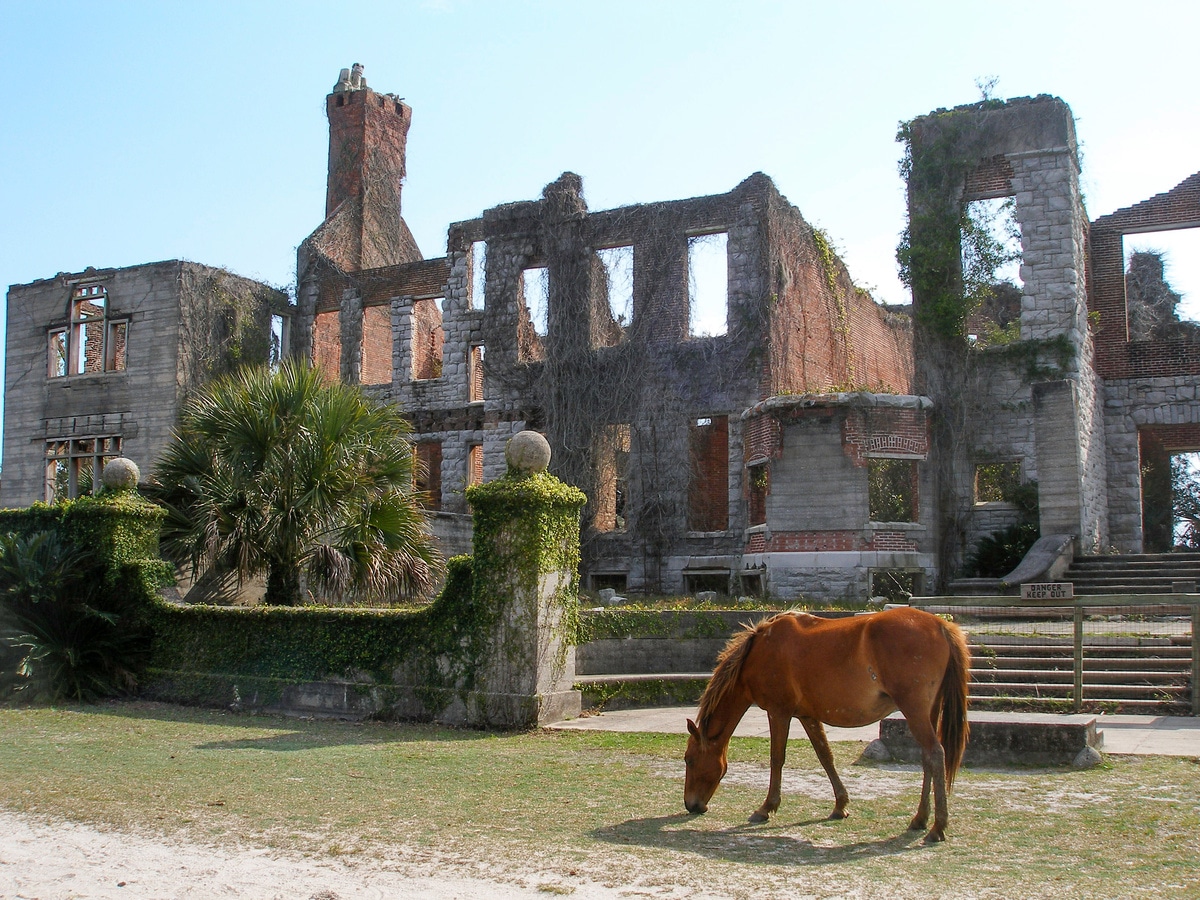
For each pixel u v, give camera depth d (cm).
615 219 3022
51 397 3425
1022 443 2516
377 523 1991
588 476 2944
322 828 808
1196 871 657
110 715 1523
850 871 671
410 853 732
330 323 3753
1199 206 2695
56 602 1689
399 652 1464
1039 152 2566
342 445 1936
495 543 1398
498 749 1193
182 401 3209
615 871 680
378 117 4000
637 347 2939
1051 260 2539
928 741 750
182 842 771
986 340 2758
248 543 1889
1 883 676
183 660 1678
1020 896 612
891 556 2336
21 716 1506
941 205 2630
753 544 2523
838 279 3228
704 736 851
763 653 838
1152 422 2717
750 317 2820
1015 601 1359
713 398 2839
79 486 3325
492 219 3219
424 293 3428
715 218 2906
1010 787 916
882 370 3634
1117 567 2236
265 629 1595
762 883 648
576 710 1438
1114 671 1384
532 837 774
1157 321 3447
